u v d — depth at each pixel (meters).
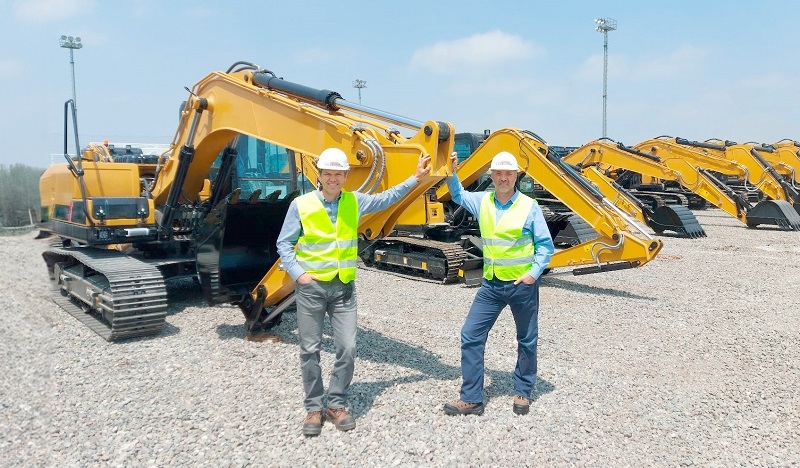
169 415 4.33
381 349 5.94
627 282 9.83
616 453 3.84
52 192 7.80
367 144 4.74
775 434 4.15
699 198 25.22
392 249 11.05
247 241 6.70
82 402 4.57
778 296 8.75
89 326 6.59
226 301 6.29
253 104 5.80
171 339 6.30
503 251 4.21
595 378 5.21
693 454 3.85
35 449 3.84
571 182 9.00
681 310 7.84
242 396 4.69
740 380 5.20
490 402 4.64
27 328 6.48
